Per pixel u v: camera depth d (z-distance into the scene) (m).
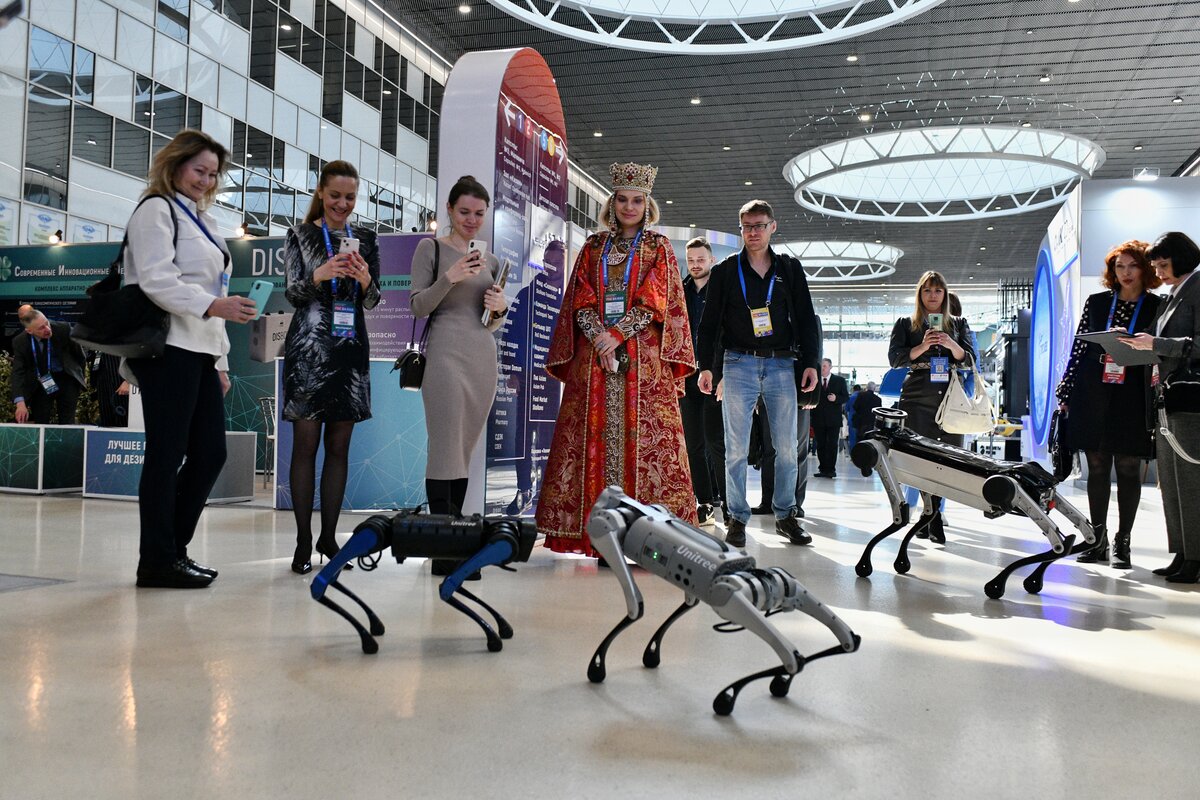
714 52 13.58
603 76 17.09
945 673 2.20
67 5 12.02
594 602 3.04
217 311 3.09
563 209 5.09
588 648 2.38
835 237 29.61
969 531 5.57
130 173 13.05
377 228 17.56
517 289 4.49
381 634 2.48
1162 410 3.87
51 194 11.96
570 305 3.94
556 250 5.01
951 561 4.24
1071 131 19.80
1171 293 4.07
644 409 3.89
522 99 4.48
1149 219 10.95
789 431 4.84
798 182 20.09
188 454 3.34
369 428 6.12
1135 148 21.00
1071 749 1.67
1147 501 8.55
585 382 3.92
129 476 6.50
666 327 3.91
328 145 16.41
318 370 3.59
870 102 18.27
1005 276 36.34
